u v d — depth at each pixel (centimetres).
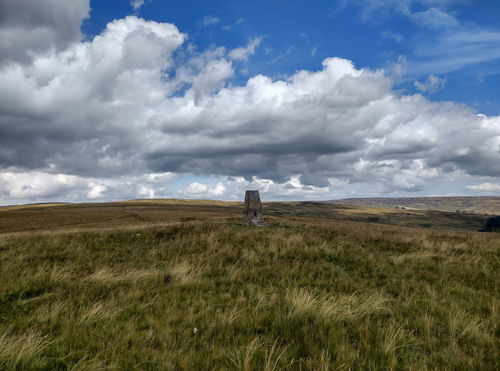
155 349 419
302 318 513
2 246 1202
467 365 379
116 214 8600
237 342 437
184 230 1573
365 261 980
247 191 2447
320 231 1669
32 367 370
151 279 776
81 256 1055
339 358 388
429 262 971
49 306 592
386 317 540
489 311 574
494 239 1426
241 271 854
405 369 372
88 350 415
